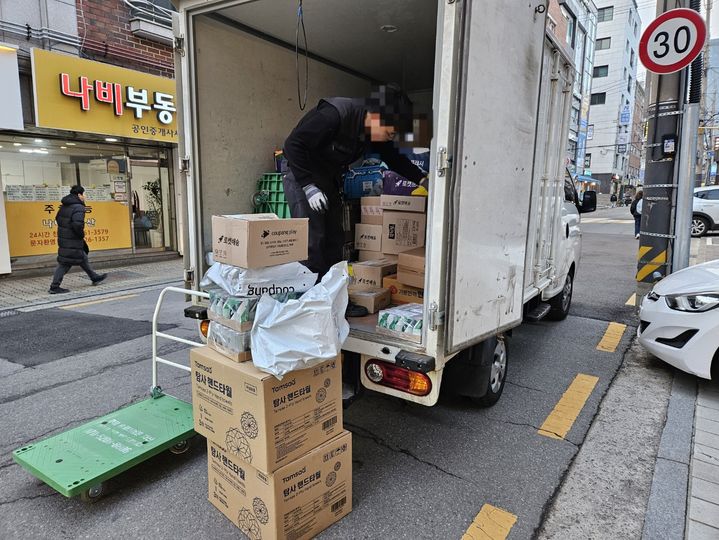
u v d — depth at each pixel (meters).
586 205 5.64
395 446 2.96
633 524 2.28
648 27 4.71
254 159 3.90
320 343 1.98
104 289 7.54
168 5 9.39
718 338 3.50
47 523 2.29
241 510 2.16
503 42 2.37
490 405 3.46
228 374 2.03
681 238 5.18
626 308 6.31
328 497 2.20
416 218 3.49
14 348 4.78
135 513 2.35
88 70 7.93
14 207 8.13
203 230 3.48
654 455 2.88
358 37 4.00
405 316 2.55
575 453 2.90
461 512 2.35
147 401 3.20
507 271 2.76
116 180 9.48
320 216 3.28
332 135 3.15
